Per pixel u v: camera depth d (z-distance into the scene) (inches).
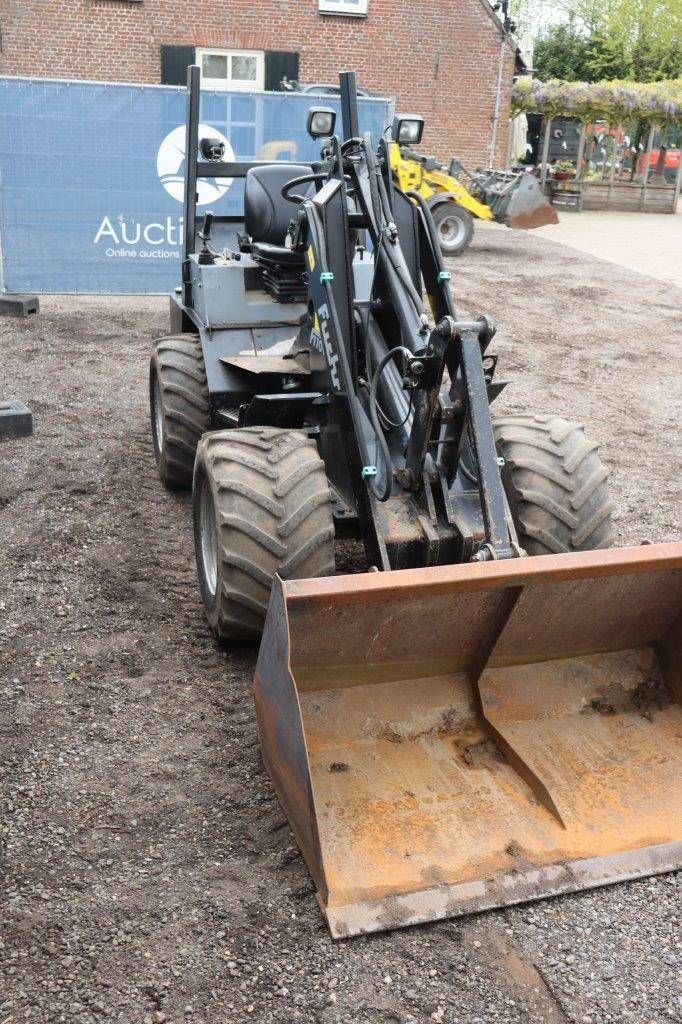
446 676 131.2
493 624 126.3
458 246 602.5
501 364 362.9
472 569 114.7
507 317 442.6
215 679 150.6
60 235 430.6
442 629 124.4
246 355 193.9
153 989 96.9
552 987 99.0
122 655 155.8
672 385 349.4
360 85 757.3
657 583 129.0
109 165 424.8
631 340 411.2
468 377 129.5
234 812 121.6
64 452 246.7
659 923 107.4
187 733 137.2
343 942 102.7
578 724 131.3
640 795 121.2
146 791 124.9
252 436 146.4
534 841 113.2
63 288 438.9
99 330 380.8
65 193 424.8
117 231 435.8
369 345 156.3
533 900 108.3
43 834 116.9
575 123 1095.6
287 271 198.7
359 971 99.7
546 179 911.0
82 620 166.1
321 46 739.4
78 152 420.2
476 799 118.2
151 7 697.0
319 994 97.1
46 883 109.4
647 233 757.9
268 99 451.5
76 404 287.6
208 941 102.5
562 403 320.8
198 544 163.3
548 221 643.5
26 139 413.4
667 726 132.9
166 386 208.8
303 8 725.3
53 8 684.1
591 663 137.3
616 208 924.0
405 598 114.4
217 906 106.9
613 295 501.4
